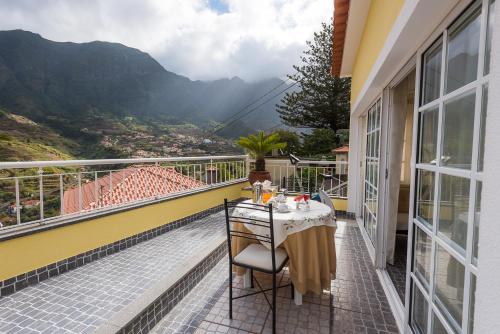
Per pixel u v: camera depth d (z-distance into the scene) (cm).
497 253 70
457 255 117
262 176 584
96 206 308
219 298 244
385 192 289
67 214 273
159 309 211
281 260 219
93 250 292
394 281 271
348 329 203
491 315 71
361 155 481
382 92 277
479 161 102
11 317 193
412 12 127
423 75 164
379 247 296
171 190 455
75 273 262
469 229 106
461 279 116
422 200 167
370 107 374
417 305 173
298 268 226
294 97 1758
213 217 479
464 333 109
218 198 529
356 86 422
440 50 142
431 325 146
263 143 624
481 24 100
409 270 180
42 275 247
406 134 394
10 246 225
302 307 230
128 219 332
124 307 204
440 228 137
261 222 234
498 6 70
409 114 390
